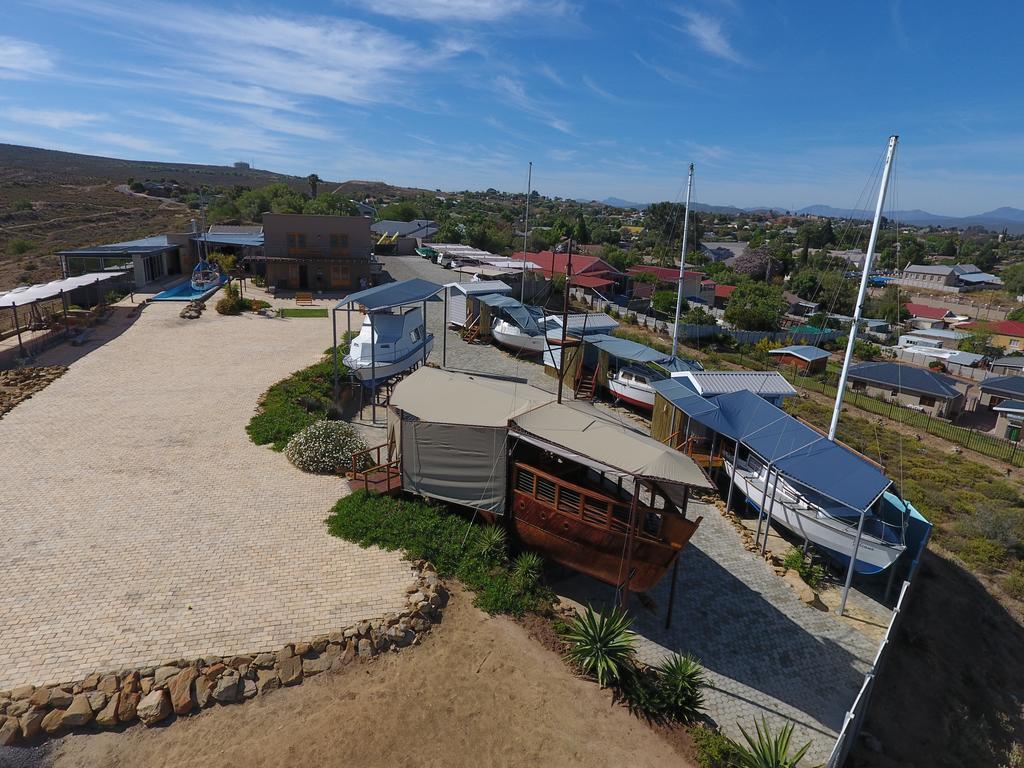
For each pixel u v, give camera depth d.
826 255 124.25
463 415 16.95
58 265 70.94
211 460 19.72
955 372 62.75
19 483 17.45
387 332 29.53
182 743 10.13
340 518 16.36
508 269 60.59
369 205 164.88
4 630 11.71
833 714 13.36
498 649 12.95
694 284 82.75
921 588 19.36
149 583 13.44
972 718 14.79
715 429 20.78
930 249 197.00
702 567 18.16
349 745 10.47
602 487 17.28
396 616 12.95
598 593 16.12
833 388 48.84
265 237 53.78
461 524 16.30
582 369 33.56
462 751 10.66
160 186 157.00
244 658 11.44
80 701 10.29
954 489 29.89
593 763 10.81
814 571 18.20
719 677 13.94
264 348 33.56
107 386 26.06
